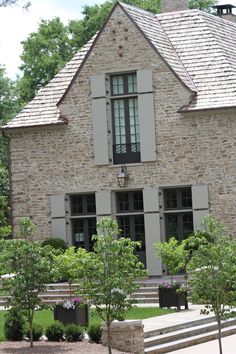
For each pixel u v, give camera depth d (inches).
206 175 1630.2
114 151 1694.1
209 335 1189.7
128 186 1670.8
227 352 1082.1
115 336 1055.6
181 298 1364.4
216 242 995.3
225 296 983.0
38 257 1076.5
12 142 1738.4
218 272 980.6
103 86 1684.3
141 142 1662.2
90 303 1019.9
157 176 1656.0
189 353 1079.6
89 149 1695.4
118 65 1680.6
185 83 1643.7
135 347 1050.1
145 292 1505.9
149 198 1659.7
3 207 1999.3
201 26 1782.7
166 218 1668.3
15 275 1077.1
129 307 995.9
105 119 1684.3
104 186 1685.5
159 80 1656.0
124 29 1678.2
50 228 1716.3
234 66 1722.4
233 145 1616.6
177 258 1364.4
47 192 1718.8
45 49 2544.3
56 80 1777.8
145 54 1664.6
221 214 1622.8
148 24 1748.3
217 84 1658.5
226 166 1621.6
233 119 1616.6
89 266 985.5
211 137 1627.7
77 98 1702.8
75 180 1702.8
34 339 1115.9
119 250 993.5
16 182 1736.0
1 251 1081.4
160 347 1087.0
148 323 1198.3
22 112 1744.6
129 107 1689.2
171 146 1649.9
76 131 1702.8
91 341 1093.1
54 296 1503.4
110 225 1001.5
